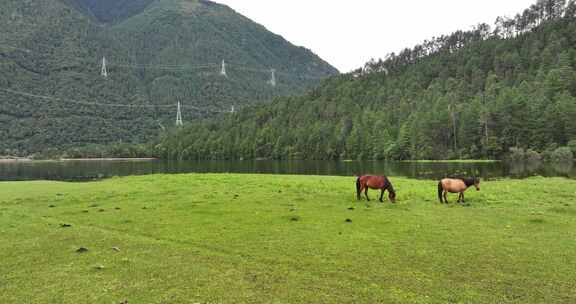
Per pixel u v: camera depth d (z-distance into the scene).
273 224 16.62
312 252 12.40
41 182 39.25
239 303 8.67
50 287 9.77
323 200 23.83
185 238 14.39
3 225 17.19
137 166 109.38
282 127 179.12
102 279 10.28
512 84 146.88
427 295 9.04
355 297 8.93
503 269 10.74
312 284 9.74
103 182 38.84
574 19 185.38
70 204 23.70
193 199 24.58
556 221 16.89
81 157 191.12
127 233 15.48
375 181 22.92
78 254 12.58
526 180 36.06
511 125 105.44
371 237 14.23
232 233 15.02
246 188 30.23
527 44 184.88
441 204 22.03
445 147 116.88
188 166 106.25
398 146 118.25
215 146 177.38
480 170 63.44
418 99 162.62
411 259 11.63
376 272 10.54
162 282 10.02
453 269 10.76
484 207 20.94
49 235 15.21
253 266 11.16
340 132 147.12
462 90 160.50
